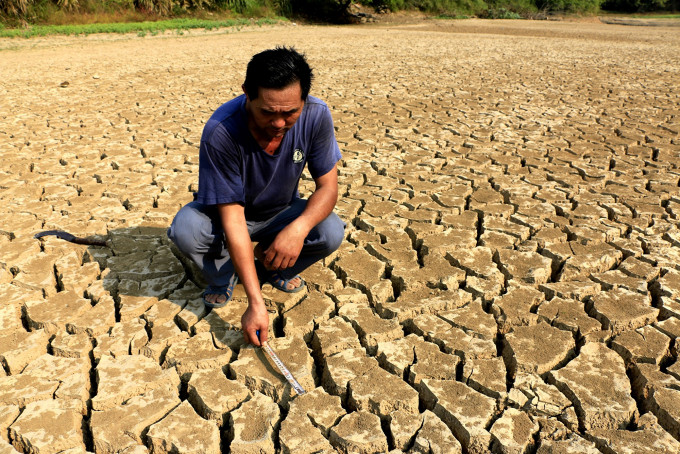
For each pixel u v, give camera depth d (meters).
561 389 2.11
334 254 3.06
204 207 2.37
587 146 4.94
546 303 2.58
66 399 2.04
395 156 4.71
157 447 1.88
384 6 23.62
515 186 4.00
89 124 5.73
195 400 2.11
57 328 2.45
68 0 15.62
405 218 3.50
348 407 2.12
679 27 23.05
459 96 7.16
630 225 3.35
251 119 2.02
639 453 1.81
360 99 6.95
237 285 2.74
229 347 2.35
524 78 8.58
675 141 5.05
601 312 2.49
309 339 2.48
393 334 2.42
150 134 5.34
